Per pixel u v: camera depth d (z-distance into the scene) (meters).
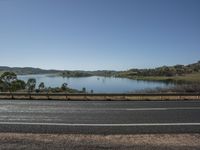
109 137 10.39
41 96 25.75
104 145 9.16
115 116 14.55
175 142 9.71
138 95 24.41
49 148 8.73
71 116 14.54
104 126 12.22
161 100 23.20
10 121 13.20
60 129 11.64
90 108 17.62
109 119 13.72
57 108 17.58
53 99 24.06
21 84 43.31
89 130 11.48
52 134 10.80
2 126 12.13
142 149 8.73
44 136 10.44
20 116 14.51
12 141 9.59
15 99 24.02
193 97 25.00
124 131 11.34
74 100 23.30
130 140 9.97
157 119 13.68
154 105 19.19
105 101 22.36
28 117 14.23
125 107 18.09
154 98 24.50
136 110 16.67
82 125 12.38
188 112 15.80
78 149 8.66
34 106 18.56
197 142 9.72
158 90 29.17
